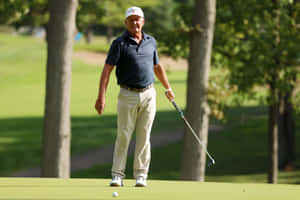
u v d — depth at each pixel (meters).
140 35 18.66
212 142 98.81
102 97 18.52
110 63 18.38
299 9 49.81
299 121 114.06
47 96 37.84
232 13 51.31
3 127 113.06
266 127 107.19
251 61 50.47
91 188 19.19
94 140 100.56
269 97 51.22
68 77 37.91
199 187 21.25
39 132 108.50
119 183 19.83
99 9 50.12
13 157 87.19
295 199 17.00
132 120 19.03
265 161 83.44
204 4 41.59
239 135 103.06
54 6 37.50
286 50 49.94
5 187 19.72
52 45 37.59
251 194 18.55
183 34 45.75
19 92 165.75
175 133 106.31
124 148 19.45
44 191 17.94
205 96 42.25
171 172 77.25
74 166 82.00
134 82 18.55
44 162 37.97
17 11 44.03
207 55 42.03
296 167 78.62
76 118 121.88
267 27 49.94
